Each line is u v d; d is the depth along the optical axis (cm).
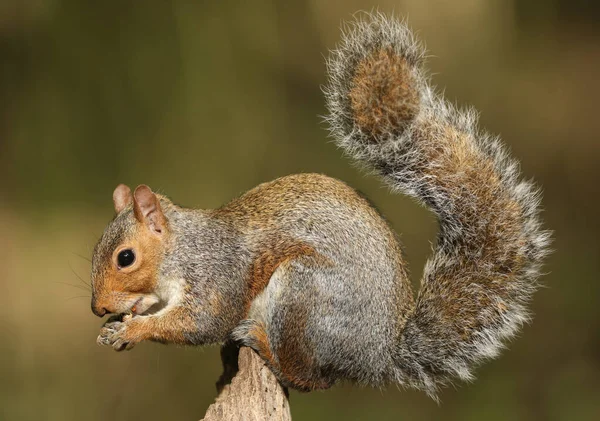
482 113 2070
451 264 700
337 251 691
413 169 710
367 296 685
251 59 1628
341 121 720
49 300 1439
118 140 1542
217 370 1336
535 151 1984
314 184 732
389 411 1224
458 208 704
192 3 1545
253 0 1647
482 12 2131
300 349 688
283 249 707
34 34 1574
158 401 1282
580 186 1856
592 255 1580
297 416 1209
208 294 711
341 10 1870
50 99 1559
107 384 1305
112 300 700
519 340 1395
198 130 1540
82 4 1560
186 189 1516
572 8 2606
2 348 1348
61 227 1526
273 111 1670
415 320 693
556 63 2334
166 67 1534
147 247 706
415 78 698
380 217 720
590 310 1437
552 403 1252
